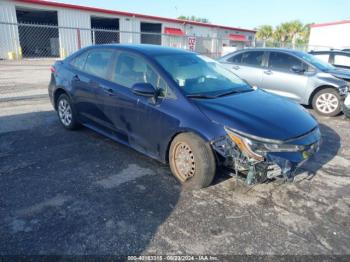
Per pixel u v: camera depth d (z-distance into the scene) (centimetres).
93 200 308
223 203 311
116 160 405
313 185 357
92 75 450
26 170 367
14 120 570
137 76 387
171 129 335
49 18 2884
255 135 288
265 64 771
